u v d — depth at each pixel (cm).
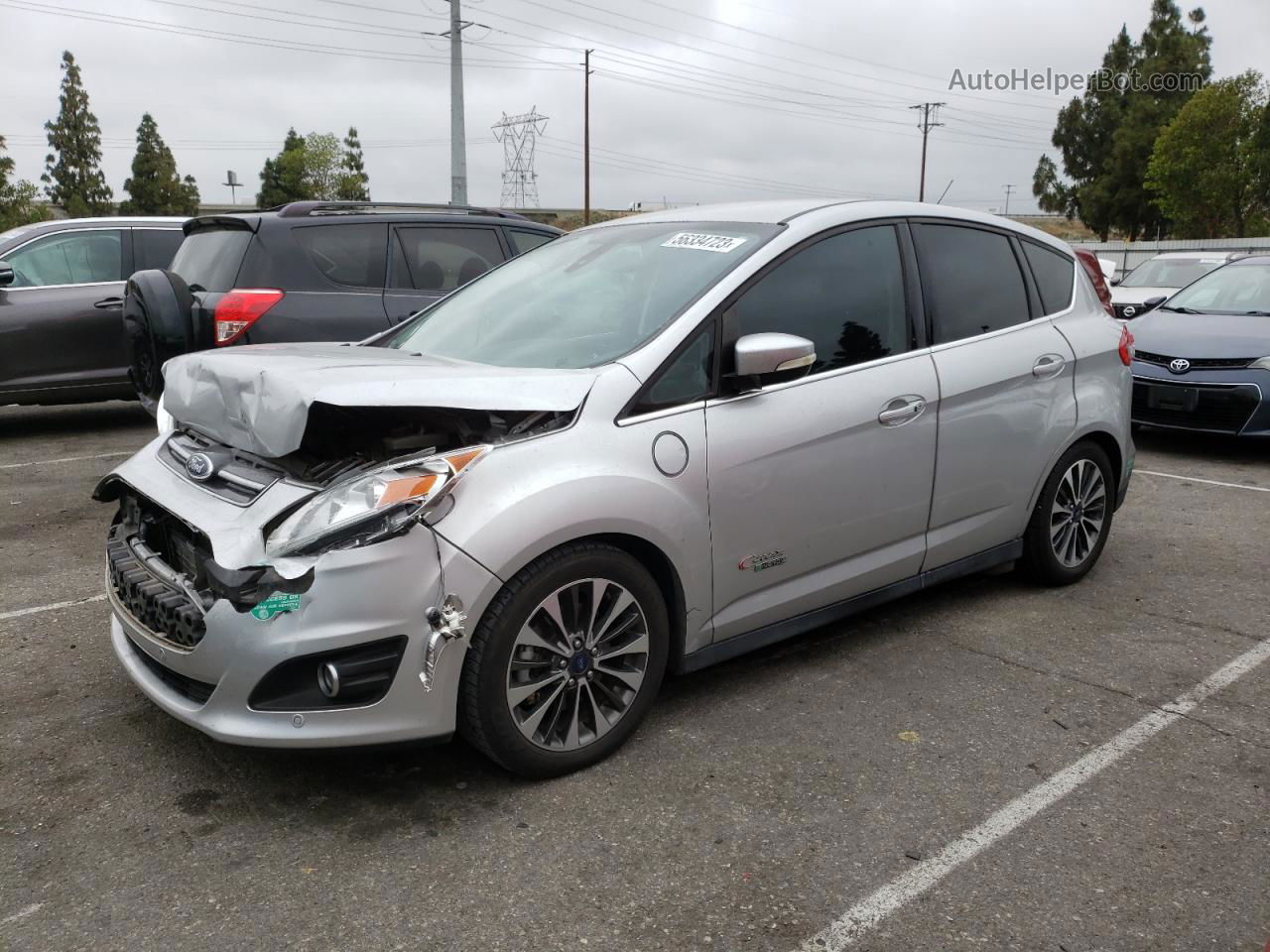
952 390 388
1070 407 440
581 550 290
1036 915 241
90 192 5897
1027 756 316
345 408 273
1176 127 3803
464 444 288
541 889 250
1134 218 4900
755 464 328
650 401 310
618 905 244
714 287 333
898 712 345
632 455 300
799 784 298
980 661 387
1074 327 453
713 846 268
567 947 229
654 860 262
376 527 259
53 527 573
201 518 281
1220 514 611
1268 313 812
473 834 273
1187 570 499
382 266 664
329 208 669
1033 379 423
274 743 261
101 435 870
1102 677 374
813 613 363
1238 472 734
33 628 420
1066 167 5234
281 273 626
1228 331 782
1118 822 280
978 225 428
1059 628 421
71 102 5822
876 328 373
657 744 322
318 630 256
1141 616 436
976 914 241
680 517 309
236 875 255
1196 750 321
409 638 265
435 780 300
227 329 602
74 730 330
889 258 385
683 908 243
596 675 304
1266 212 3741
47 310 813
